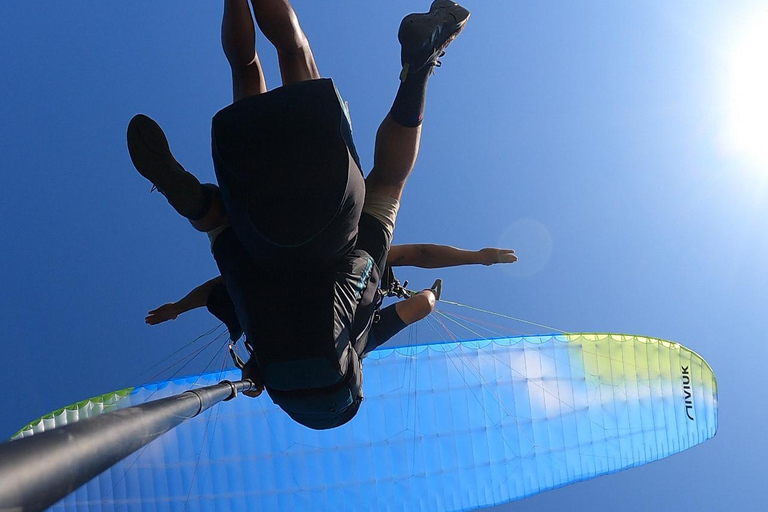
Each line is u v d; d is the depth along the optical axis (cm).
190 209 241
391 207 283
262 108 212
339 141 212
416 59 251
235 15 258
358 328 253
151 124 226
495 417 789
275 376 236
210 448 790
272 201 209
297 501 784
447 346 806
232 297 248
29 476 85
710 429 756
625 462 770
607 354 796
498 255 337
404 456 787
